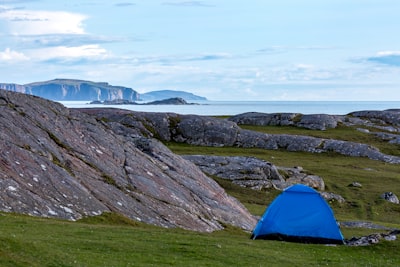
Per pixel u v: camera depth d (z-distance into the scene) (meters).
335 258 37.88
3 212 40.34
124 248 33.53
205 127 143.50
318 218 44.53
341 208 81.94
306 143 136.38
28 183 45.56
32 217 41.06
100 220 45.22
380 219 76.69
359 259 38.19
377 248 41.25
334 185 97.25
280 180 92.62
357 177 105.12
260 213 71.31
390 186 98.50
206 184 65.00
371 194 91.12
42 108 58.03
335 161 123.88
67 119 59.59
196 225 52.72
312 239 43.91
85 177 51.19
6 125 51.00
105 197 49.75
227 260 33.59
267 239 44.47
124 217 47.34
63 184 47.88
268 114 176.62
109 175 54.09
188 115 151.88
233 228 56.59
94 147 57.62
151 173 59.03
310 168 112.12
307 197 45.53
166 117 147.75
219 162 95.25
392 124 172.50
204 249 35.72
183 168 65.25
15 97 56.56
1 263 25.42
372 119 176.62
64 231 36.53
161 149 67.75
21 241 28.98
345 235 59.19
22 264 25.97
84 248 32.19
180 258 32.75
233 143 139.38
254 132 143.88
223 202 62.75
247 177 89.94
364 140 149.50
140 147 66.88
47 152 51.12
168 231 43.06
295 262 35.44
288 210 45.06
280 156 126.88
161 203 53.91
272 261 34.94
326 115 171.75
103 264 28.84
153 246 35.12
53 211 43.72
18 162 47.19
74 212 44.94
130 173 56.66
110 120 145.12
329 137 151.00
